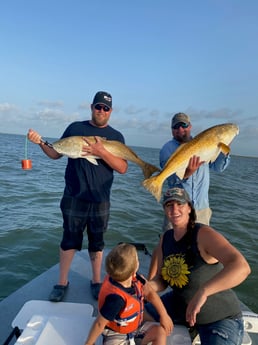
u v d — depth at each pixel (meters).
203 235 2.64
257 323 3.11
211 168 4.20
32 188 13.56
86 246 6.76
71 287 3.81
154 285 3.00
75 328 2.63
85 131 3.81
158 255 3.10
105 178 3.77
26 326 2.62
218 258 2.46
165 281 2.98
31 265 5.77
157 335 2.49
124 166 3.81
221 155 4.00
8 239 6.91
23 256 6.11
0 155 31.17
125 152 3.94
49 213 9.40
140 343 2.53
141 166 4.09
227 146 3.44
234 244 8.20
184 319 2.85
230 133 3.55
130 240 7.68
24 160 4.00
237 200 15.42
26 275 5.38
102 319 2.30
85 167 3.70
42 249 6.50
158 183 3.72
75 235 3.75
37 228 7.74
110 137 3.92
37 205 10.43
